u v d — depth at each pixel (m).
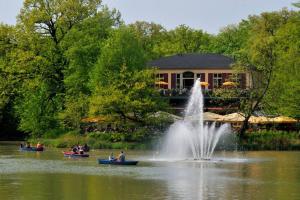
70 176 59.66
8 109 132.25
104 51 103.12
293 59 105.25
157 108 99.81
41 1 113.25
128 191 50.06
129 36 104.62
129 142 99.12
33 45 113.31
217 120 100.81
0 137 134.62
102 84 101.31
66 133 108.19
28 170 64.69
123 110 97.88
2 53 117.81
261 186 53.22
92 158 79.25
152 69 102.44
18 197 47.03
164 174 61.56
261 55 103.12
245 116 99.88
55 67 114.81
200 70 127.00
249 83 114.19
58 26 113.94
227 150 96.25
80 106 103.31
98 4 117.25
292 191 50.50
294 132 103.56
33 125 111.12
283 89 103.31
